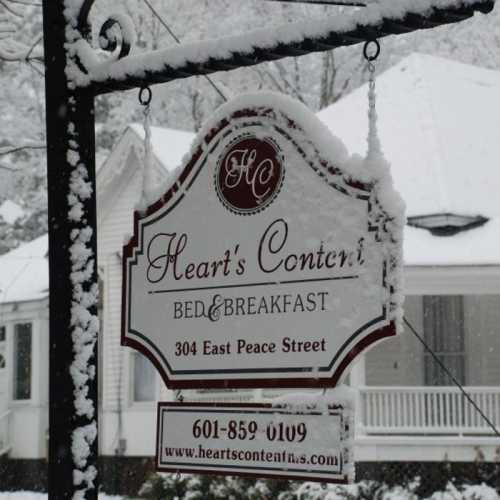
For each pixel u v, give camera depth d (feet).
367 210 18.12
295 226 19.04
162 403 20.57
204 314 20.15
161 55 21.29
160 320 20.75
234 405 19.54
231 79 116.06
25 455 85.46
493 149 75.51
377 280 17.84
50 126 22.49
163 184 21.07
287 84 118.01
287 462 18.67
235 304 19.72
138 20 111.75
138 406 75.77
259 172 19.69
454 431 63.36
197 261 20.39
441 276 64.34
